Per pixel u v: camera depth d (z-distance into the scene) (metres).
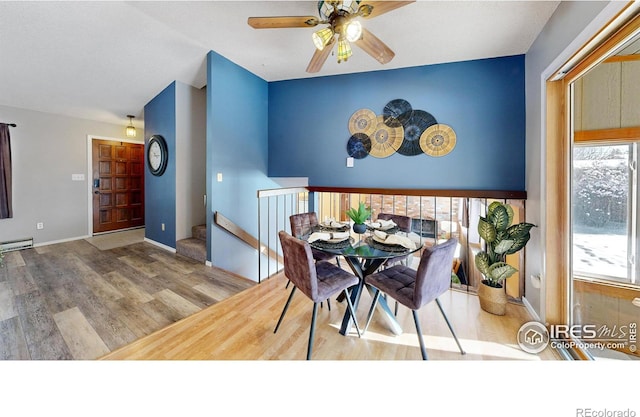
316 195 3.97
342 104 3.49
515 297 2.49
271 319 2.05
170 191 3.85
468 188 2.90
